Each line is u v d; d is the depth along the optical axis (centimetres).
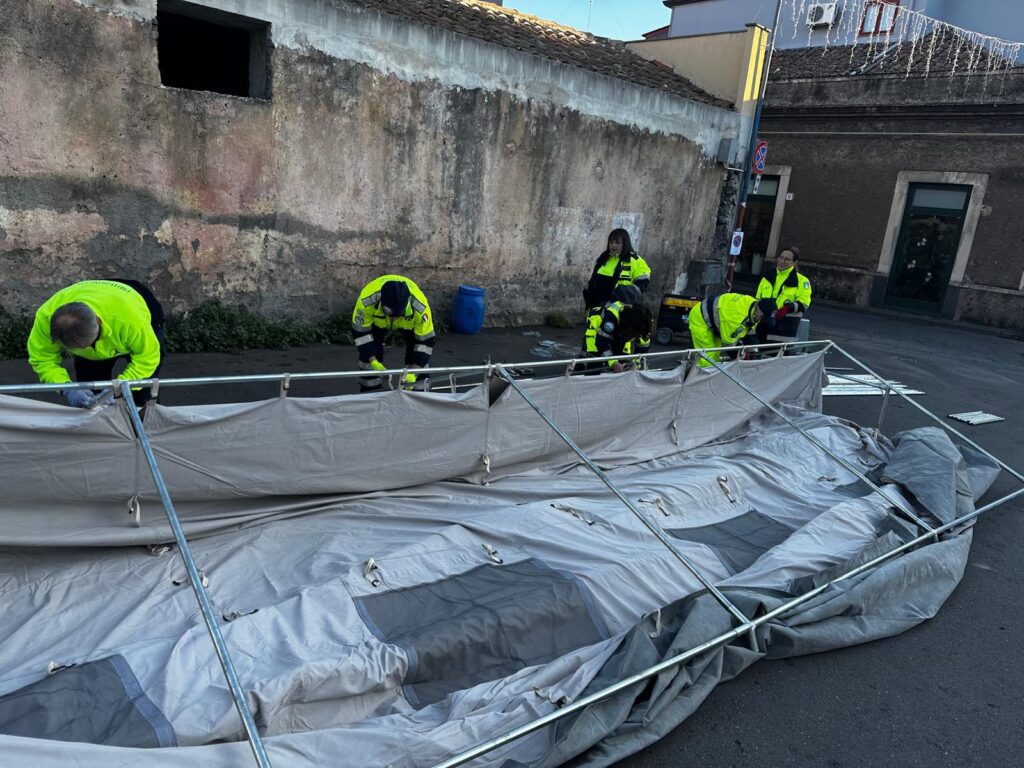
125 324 357
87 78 623
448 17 963
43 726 221
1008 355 1297
